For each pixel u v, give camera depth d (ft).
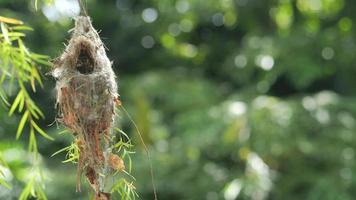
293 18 49.80
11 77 13.76
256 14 49.90
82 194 34.30
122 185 14.85
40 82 13.96
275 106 37.81
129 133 39.91
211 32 53.26
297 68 43.52
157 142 39.27
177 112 43.09
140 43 52.01
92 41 14.30
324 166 37.81
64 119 14.21
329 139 37.96
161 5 50.52
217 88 45.47
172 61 52.24
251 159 36.52
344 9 48.75
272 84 48.44
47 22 40.78
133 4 53.16
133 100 41.88
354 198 36.52
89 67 14.32
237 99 41.60
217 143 38.01
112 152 14.89
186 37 53.16
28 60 13.91
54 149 39.60
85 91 13.99
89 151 14.06
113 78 14.44
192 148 37.78
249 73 44.91
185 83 43.88
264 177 35.76
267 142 36.65
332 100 39.42
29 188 14.60
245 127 36.96
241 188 35.29
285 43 44.19
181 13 50.42
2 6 43.39
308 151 36.55
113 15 51.37
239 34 53.01
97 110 14.05
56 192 33.65
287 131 36.76
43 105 40.45
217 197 36.32
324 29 49.32
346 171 36.94
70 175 35.22
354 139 37.93
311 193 36.19
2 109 35.78
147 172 35.99
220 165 38.96
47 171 34.19
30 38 41.81
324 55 45.39
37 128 14.15
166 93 43.37
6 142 36.27
